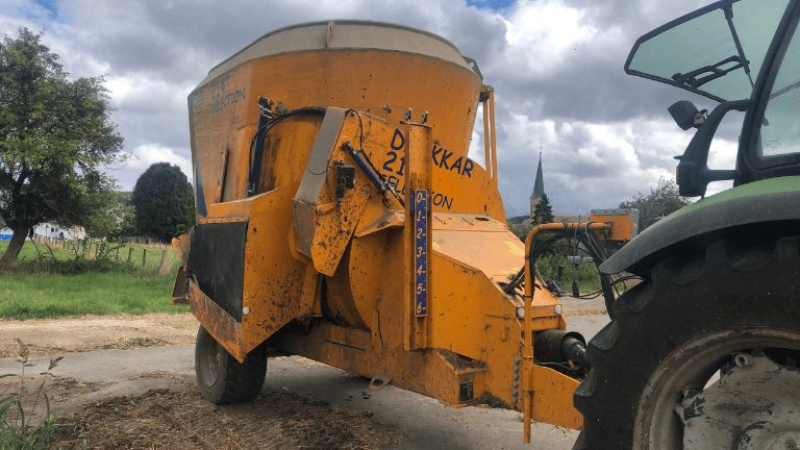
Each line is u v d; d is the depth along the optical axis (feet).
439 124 18.44
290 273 16.60
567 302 47.85
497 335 12.85
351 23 17.88
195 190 22.68
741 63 10.54
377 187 15.31
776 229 6.73
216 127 20.88
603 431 7.89
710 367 7.28
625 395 7.69
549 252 12.26
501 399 12.71
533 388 11.89
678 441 7.58
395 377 14.66
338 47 17.34
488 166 20.33
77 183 65.26
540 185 169.89
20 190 65.16
